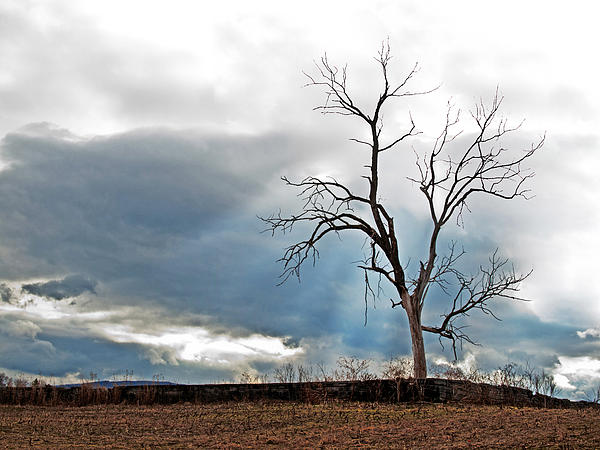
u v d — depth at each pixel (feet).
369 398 66.49
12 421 55.06
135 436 48.24
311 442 44.86
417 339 83.25
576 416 50.55
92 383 72.38
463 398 64.44
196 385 69.62
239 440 46.26
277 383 68.54
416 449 41.16
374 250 86.74
